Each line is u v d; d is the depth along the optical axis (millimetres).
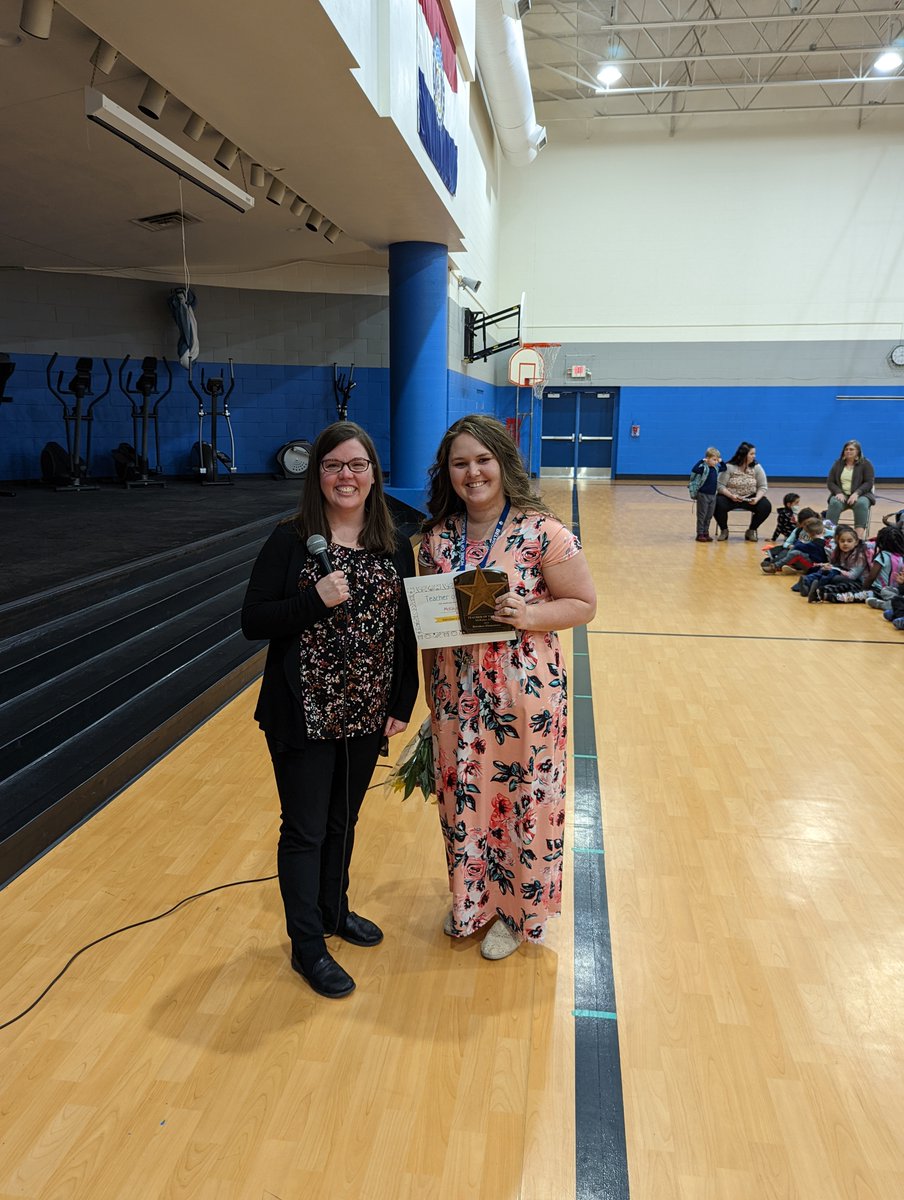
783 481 15539
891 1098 1604
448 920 2137
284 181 6387
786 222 14703
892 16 12516
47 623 3719
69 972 1948
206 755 3215
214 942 2078
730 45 13383
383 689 1902
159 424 10445
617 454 15992
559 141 15023
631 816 2795
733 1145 1491
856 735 3539
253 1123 1530
